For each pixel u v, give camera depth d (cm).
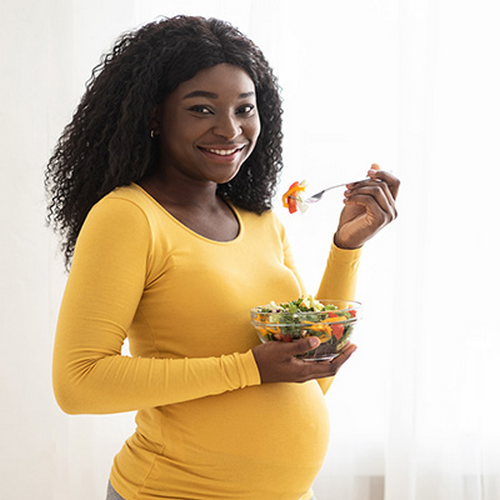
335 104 226
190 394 113
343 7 224
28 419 226
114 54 131
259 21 215
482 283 231
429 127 220
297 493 127
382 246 230
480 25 225
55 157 137
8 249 221
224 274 123
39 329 224
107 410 112
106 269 113
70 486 219
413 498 227
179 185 128
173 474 121
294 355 113
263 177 142
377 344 231
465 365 233
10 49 216
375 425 235
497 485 238
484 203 229
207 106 119
